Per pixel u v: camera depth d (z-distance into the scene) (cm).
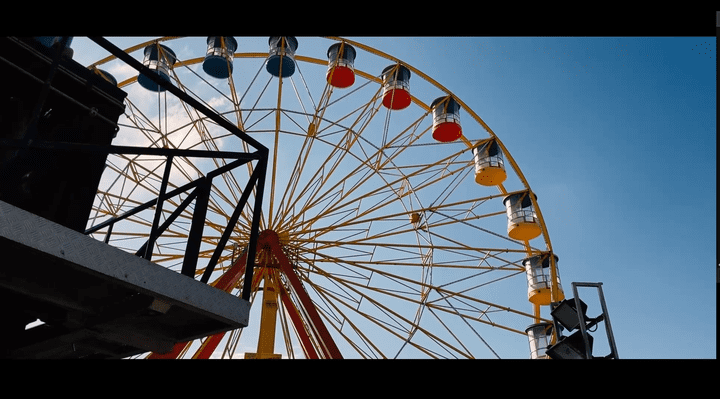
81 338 421
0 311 420
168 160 452
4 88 413
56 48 440
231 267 1650
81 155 461
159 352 441
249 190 518
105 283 370
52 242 311
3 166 410
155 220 439
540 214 2230
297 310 1880
